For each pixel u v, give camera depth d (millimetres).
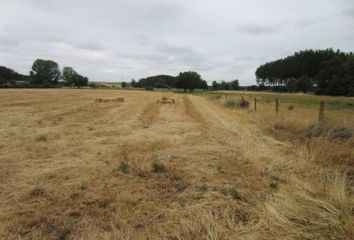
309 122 10484
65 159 6668
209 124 12977
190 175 5695
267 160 6824
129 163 6410
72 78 95438
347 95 58844
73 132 10102
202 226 3678
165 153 7355
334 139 8234
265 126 11891
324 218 3781
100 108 20234
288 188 5000
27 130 10094
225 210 4098
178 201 4477
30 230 3590
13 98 27562
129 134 10047
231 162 6664
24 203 4328
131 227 3684
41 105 20938
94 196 4609
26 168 5957
